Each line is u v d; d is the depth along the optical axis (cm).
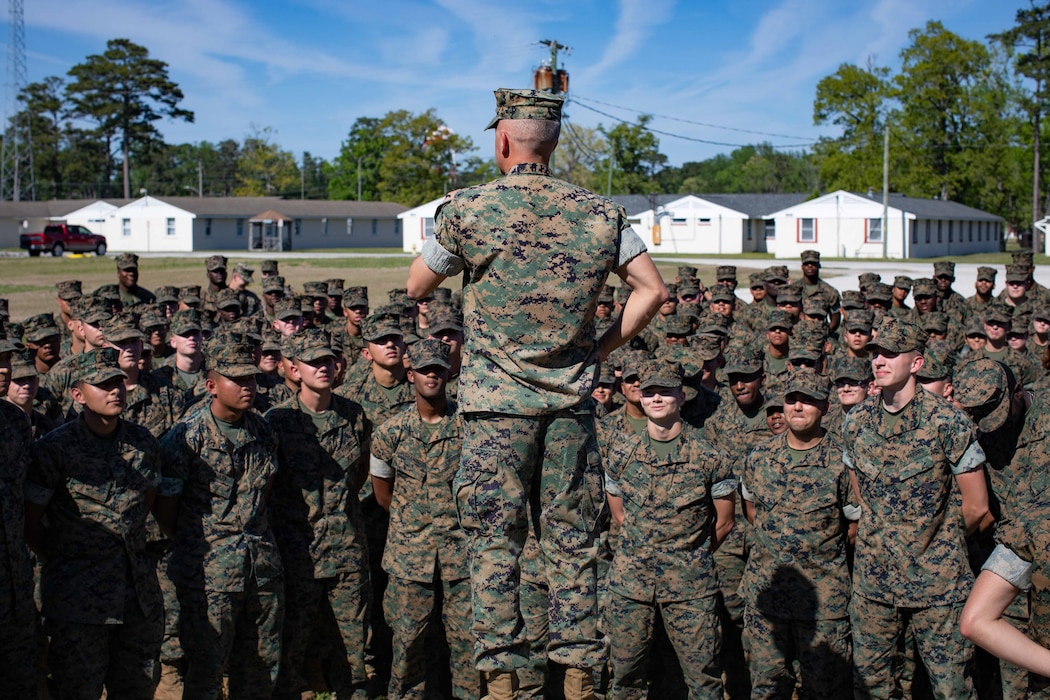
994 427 657
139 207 7531
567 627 311
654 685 657
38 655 632
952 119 7462
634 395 652
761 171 13875
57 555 515
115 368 510
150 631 529
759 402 724
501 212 314
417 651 604
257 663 559
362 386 761
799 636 571
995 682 630
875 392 647
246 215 7694
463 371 320
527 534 317
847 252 6088
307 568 595
